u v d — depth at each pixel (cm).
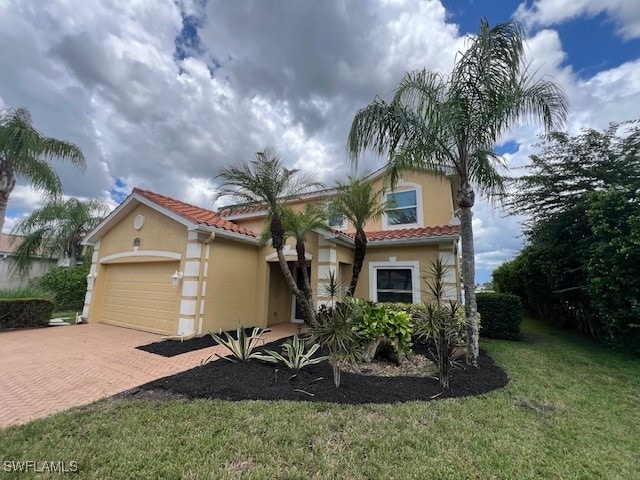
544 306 1597
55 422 448
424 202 1461
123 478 338
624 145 1225
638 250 899
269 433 430
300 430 441
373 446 409
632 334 1009
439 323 647
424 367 771
